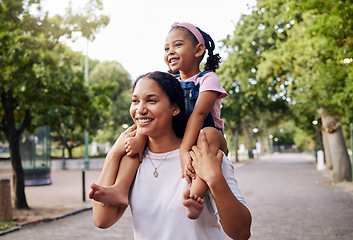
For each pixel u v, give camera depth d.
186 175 1.49
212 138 1.56
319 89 12.04
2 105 11.15
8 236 7.67
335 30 8.65
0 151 38.28
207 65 1.96
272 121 40.53
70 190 15.98
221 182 1.41
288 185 16.58
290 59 14.89
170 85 1.57
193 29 1.77
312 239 6.96
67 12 9.58
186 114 1.69
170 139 1.63
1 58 8.95
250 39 17.80
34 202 12.34
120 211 1.62
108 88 12.95
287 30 15.20
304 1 8.63
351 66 9.24
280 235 7.29
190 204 1.39
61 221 9.33
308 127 37.31
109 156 1.65
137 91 1.56
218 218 1.62
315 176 21.28
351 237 7.07
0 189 8.91
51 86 10.10
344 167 17.81
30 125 12.29
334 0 8.32
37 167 18.28
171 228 1.54
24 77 9.24
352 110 12.04
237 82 20.73
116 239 7.36
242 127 50.44
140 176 1.62
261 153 75.00
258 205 11.00
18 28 9.47
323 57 11.90
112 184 1.61
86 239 7.38
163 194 1.57
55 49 10.23
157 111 1.54
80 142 41.69
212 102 1.63
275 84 19.41
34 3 9.36
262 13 18.02
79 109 11.47
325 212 9.67
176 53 1.75
